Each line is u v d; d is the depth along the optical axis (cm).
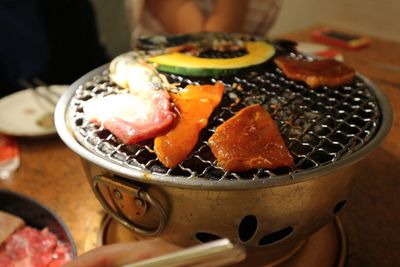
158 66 46
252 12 95
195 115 39
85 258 34
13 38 94
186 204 34
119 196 37
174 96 41
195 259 25
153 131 37
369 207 51
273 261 42
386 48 92
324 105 42
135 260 34
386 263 44
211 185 32
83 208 52
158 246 35
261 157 35
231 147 35
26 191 55
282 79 46
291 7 138
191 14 95
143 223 38
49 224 49
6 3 90
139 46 50
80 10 97
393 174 56
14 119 68
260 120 38
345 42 92
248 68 45
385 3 121
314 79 44
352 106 42
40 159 61
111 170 34
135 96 42
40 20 95
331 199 37
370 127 39
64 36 100
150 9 99
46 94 75
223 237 36
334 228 47
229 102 42
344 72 46
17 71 97
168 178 33
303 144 37
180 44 51
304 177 33
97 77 48
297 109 41
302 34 101
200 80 45
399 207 51
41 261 46
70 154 62
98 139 38
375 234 47
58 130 39
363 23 130
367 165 58
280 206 34
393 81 78
